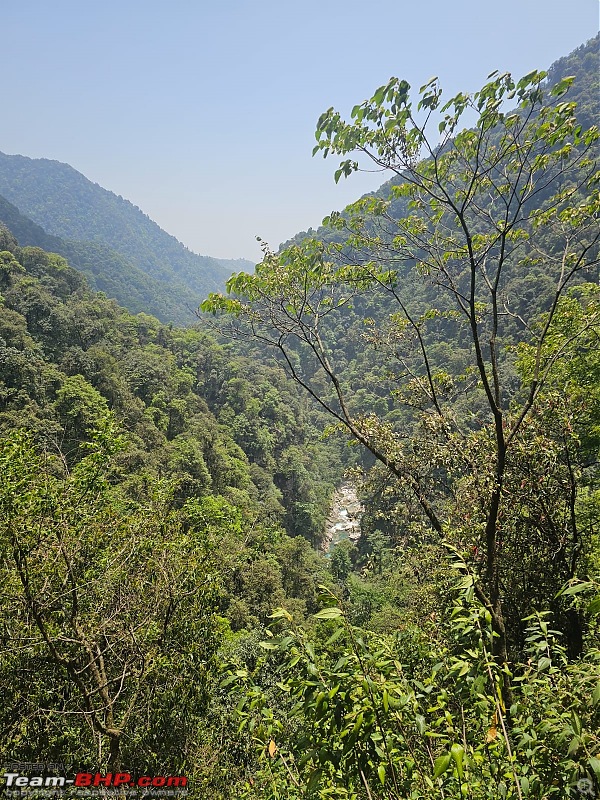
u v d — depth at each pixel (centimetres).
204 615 676
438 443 629
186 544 703
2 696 504
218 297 582
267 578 2261
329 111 472
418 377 743
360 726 180
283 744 282
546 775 212
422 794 224
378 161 508
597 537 760
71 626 518
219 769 623
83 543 559
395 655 252
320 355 648
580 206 510
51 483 553
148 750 583
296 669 225
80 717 554
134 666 562
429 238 624
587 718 205
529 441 625
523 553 665
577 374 838
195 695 634
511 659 611
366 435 653
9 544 477
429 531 658
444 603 568
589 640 588
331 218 620
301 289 612
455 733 207
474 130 476
